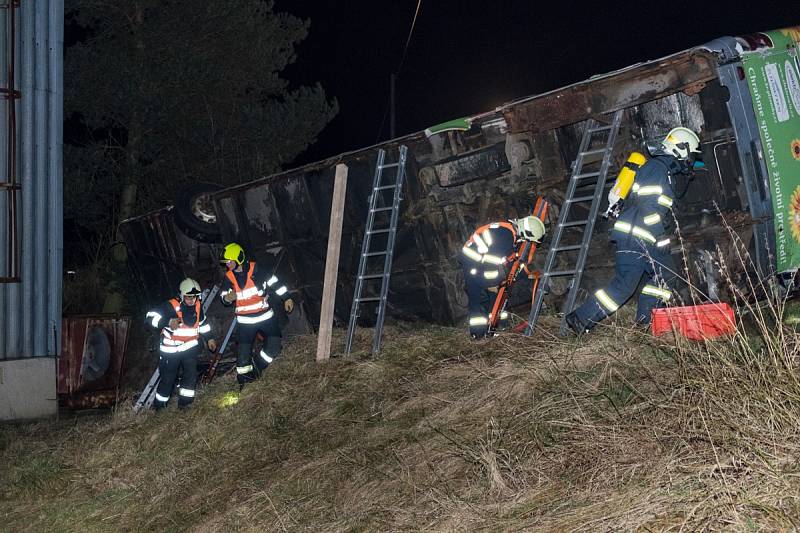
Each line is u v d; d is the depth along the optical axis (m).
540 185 7.71
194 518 5.81
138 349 13.11
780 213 6.63
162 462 7.03
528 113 7.40
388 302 9.16
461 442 5.11
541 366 5.60
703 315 5.12
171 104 15.82
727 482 3.39
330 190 9.37
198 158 16.78
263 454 6.42
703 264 6.72
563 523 3.76
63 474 7.42
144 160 17.00
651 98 6.67
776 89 6.77
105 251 16.50
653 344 5.17
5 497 7.25
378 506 4.84
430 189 8.35
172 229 12.38
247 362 8.46
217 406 7.88
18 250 10.45
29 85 10.52
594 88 6.98
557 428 4.73
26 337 10.49
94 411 11.20
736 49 6.48
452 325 8.59
